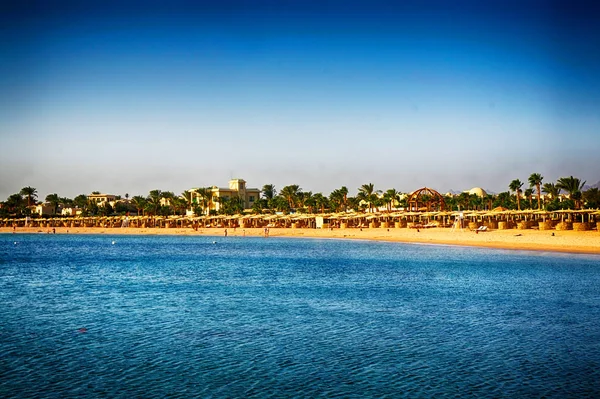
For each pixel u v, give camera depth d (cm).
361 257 8031
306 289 4512
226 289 4541
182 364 2347
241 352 2527
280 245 11669
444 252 8588
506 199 17562
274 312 3466
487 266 6228
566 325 3041
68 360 2405
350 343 2678
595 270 5638
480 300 3875
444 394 1991
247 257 8300
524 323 3098
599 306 3606
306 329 2975
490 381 2123
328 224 17338
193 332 2914
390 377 2175
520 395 1978
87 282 5078
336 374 2209
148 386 2081
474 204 18725
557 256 7256
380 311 3484
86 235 18200
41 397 1966
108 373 2230
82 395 1988
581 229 9706
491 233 10775
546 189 14988
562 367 2286
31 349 2580
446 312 3434
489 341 2702
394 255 8244
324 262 7250
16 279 5350
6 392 2014
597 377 2161
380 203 18675
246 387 2067
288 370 2267
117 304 3788
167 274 5788
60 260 7850
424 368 2283
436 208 18662
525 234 10006
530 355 2458
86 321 3203
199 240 14350
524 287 4484
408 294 4188
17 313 3462
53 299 4022
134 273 5909
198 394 1998
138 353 2512
